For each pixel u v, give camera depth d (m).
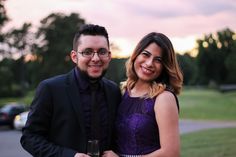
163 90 3.39
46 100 3.22
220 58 90.50
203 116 31.52
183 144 12.48
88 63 3.28
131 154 3.38
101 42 3.29
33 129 3.21
